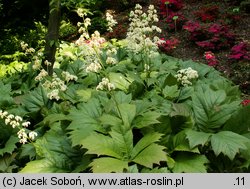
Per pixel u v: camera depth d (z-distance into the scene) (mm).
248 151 1556
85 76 2625
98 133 1638
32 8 5457
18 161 1810
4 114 1623
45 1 5457
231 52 3768
